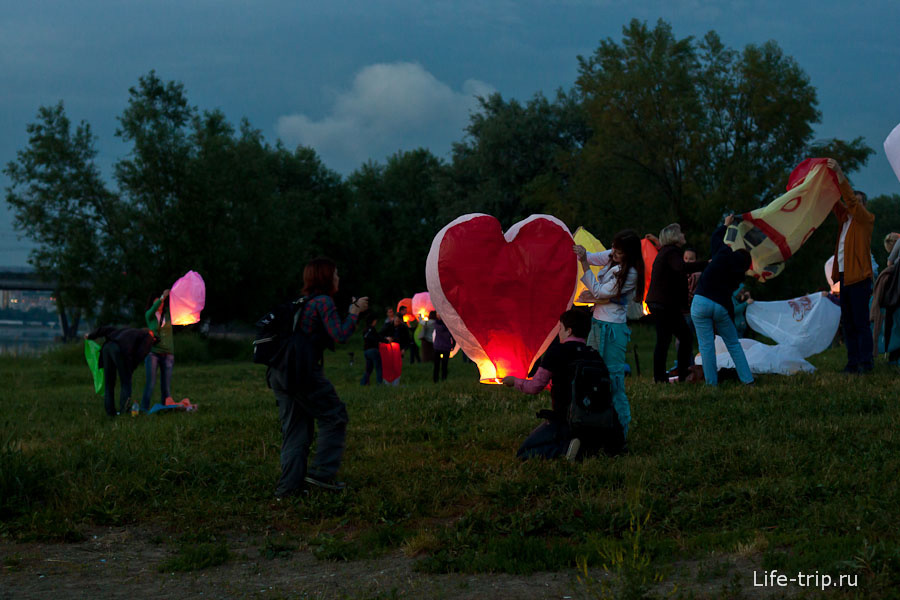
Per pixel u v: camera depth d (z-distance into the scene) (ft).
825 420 25.63
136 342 37.09
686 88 127.24
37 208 120.98
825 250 122.01
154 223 118.32
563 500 18.49
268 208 137.28
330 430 20.81
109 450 24.82
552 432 23.17
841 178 32.42
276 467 23.07
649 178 133.18
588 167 134.41
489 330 35.32
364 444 26.55
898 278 35.94
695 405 29.43
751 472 20.56
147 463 23.24
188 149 124.77
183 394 50.52
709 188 126.52
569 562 14.74
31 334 382.63
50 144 121.49
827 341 41.63
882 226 280.72
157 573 15.39
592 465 21.43
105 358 36.96
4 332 419.95
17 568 15.60
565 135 167.63
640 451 23.35
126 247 120.37
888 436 22.68
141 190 121.49
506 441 25.88
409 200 238.07
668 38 130.82
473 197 166.40
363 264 217.36
